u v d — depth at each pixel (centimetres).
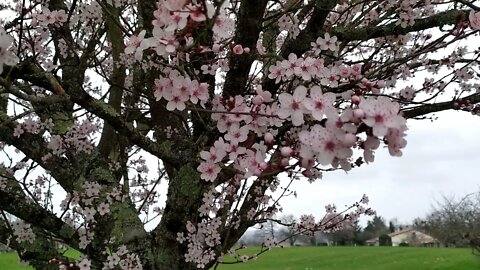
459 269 2452
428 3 303
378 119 137
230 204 328
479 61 330
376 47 370
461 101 291
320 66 233
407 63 355
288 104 165
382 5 335
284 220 376
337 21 349
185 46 188
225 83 277
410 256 3045
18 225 296
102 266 282
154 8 260
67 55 304
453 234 2816
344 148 140
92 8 306
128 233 286
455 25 251
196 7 164
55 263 291
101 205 286
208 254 298
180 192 273
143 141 254
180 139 286
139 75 358
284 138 245
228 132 196
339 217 406
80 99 234
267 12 336
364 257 3231
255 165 171
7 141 296
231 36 273
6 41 145
